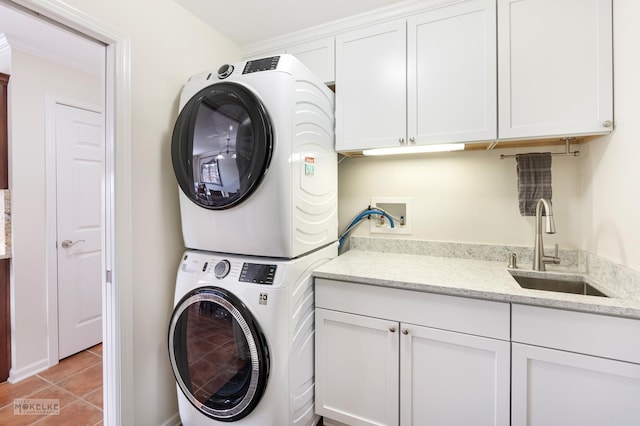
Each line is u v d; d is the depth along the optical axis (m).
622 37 1.21
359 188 2.13
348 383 1.46
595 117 1.30
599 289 1.33
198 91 1.46
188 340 1.46
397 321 1.35
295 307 1.35
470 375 1.24
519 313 1.16
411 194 1.99
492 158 1.79
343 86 1.76
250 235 1.33
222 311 1.34
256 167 1.23
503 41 1.42
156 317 1.51
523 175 1.67
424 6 1.57
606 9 1.28
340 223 2.19
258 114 1.24
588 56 1.30
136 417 1.41
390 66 1.65
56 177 2.26
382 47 1.67
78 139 2.40
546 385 1.13
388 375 1.38
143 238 1.45
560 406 1.12
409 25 1.60
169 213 1.59
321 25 1.81
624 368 1.03
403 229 2.01
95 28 1.24
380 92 1.67
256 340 1.25
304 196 1.43
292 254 1.33
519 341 1.16
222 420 1.36
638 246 1.11
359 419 1.43
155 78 1.50
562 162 1.64
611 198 1.30
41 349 2.18
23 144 2.09
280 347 1.27
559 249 1.62
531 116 1.39
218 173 1.33
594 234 1.46
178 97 1.62
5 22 1.79
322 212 1.65
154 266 1.51
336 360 1.49
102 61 1.36
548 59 1.36
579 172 1.61
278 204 1.26
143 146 1.44
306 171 1.44
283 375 1.28
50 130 2.23
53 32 1.90
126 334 1.36
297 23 1.80
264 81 1.29
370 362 1.42
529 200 1.65
